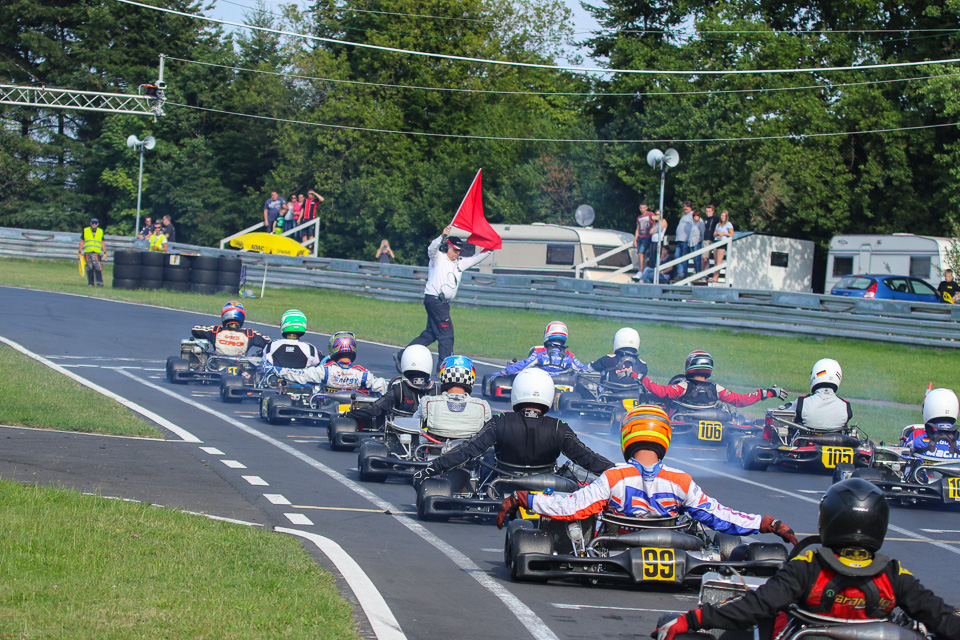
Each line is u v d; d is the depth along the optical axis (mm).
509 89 135500
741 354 53188
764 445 28531
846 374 48594
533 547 15328
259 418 32406
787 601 9148
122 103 96188
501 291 72688
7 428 27672
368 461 23234
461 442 19109
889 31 109125
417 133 132875
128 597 12844
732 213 98125
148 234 101375
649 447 15125
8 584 13031
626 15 117562
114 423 28891
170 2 148125
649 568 14594
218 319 61219
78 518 17219
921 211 100812
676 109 101812
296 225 99812
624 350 35719
